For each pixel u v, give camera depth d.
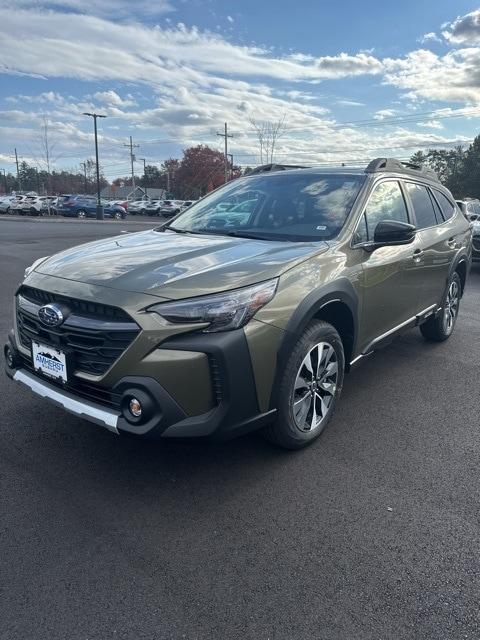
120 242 3.78
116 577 2.35
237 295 2.78
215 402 2.76
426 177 5.40
